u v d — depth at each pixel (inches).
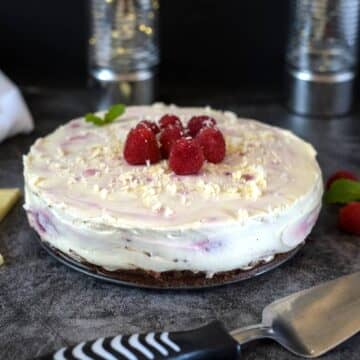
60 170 24.4
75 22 37.1
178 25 37.2
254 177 23.9
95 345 18.7
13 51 37.7
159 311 21.9
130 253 22.0
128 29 34.1
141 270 22.4
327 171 29.9
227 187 23.2
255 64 38.0
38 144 26.2
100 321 21.5
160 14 36.9
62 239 23.0
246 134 26.9
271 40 37.4
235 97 37.5
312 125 34.5
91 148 25.8
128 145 24.5
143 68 34.4
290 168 24.7
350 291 21.8
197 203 22.5
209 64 38.0
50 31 37.3
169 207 22.3
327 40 34.7
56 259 24.0
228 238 21.8
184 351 18.6
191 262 21.9
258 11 36.9
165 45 37.5
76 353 18.4
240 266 22.5
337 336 20.3
